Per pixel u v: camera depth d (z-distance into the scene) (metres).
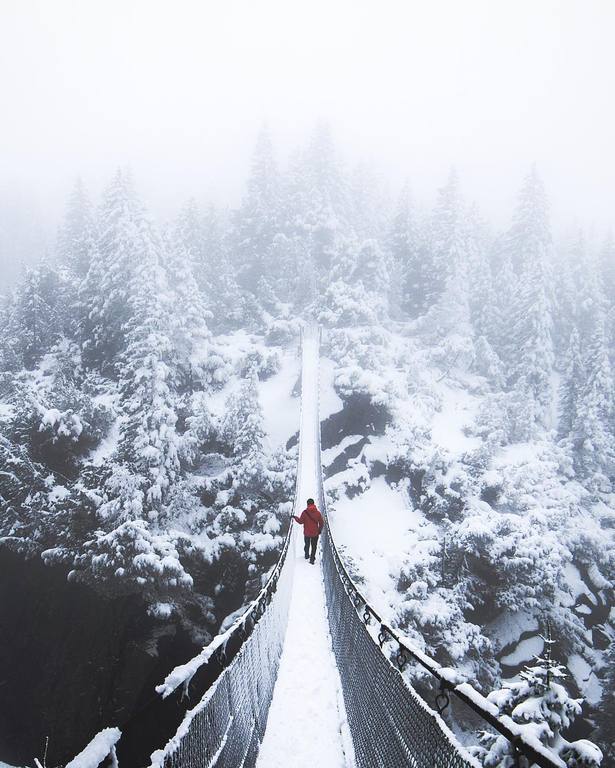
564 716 5.00
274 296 60.09
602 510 40.72
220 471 34.34
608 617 35.47
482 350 53.09
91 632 24.33
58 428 30.00
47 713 22.78
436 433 42.56
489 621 30.11
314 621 11.05
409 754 3.09
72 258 57.06
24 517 26.56
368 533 32.53
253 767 5.06
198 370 43.34
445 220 62.22
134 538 22.89
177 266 46.22
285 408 43.91
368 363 45.75
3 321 49.72
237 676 4.21
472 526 29.72
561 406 49.41
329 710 6.89
